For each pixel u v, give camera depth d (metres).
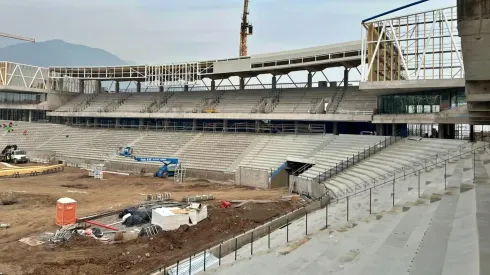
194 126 66.12
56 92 82.75
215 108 64.94
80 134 73.06
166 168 52.34
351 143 45.81
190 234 25.17
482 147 30.48
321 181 37.62
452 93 39.25
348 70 58.69
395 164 33.97
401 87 37.91
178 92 74.81
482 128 41.06
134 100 76.12
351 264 11.45
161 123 71.81
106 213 30.70
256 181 46.19
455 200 16.28
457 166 25.19
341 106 53.84
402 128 48.38
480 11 6.40
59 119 82.62
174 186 46.00
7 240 24.11
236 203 35.03
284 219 25.86
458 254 9.61
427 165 28.66
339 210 23.36
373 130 57.69
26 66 79.62
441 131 41.22
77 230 25.67
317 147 48.69
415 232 13.20
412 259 10.51
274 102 61.09
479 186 16.84
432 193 19.06
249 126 63.16
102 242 23.61
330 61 51.62
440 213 14.59
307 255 13.58
